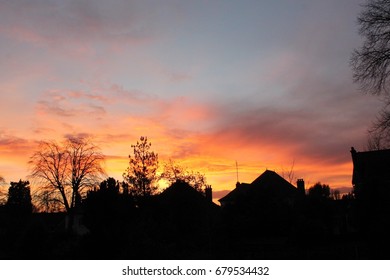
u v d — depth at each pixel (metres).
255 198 30.20
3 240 33.81
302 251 23.88
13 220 44.47
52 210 51.53
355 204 25.11
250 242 25.97
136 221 24.78
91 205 23.78
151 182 29.81
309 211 38.31
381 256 21.80
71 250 23.45
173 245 23.53
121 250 20.53
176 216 27.67
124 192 25.95
